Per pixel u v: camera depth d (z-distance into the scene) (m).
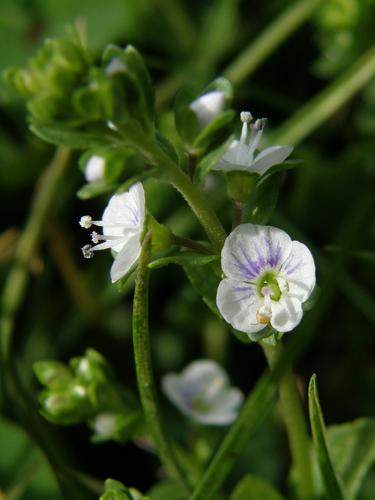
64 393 0.11
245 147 0.09
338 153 0.14
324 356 0.13
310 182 0.14
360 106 0.14
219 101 0.08
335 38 0.14
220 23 0.15
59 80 0.08
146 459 0.13
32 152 0.15
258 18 0.15
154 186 0.14
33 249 0.14
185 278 0.14
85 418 0.11
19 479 0.11
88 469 0.13
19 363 0.13
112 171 0.08
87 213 0.14
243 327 0.09
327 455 0.09
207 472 0.10
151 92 0.08
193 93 0.09
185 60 0.15
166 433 0.10
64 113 0.08
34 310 0.14
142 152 0.08
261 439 0.13
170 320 0.14
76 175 0.14
